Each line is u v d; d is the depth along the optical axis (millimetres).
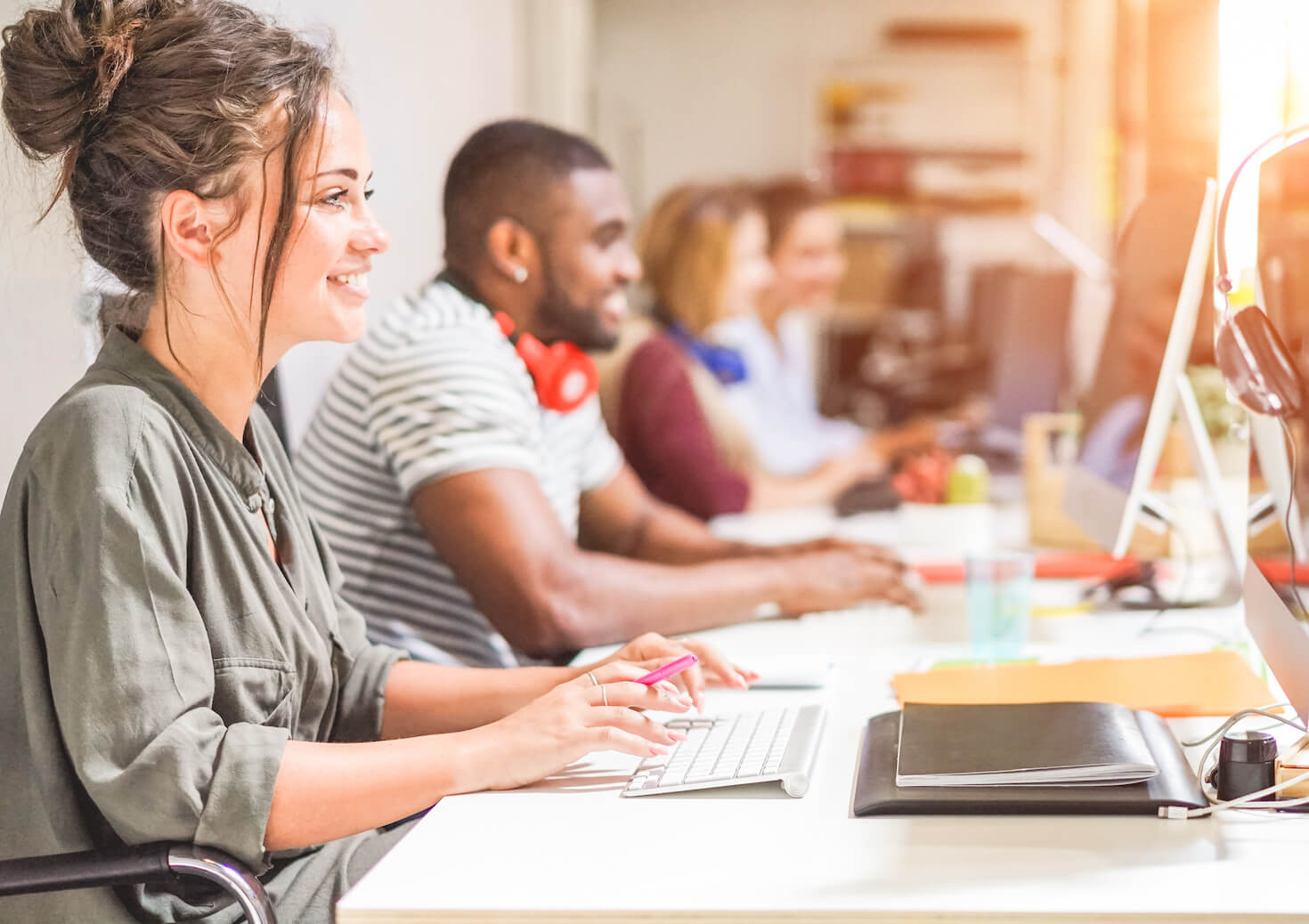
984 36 5230
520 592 1676
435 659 1794
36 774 1016
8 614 1024
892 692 1304
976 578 1436
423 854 847
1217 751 1031
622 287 2062
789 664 1409
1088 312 3932
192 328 1096
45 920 1005
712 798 964
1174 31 2516
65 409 1024
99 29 1040
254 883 910
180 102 1042
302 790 955
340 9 2314
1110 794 897
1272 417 1044
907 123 5316
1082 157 5016
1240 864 788
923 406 5184
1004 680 1288
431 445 1714
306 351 2217
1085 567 1907
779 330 3912
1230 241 1650
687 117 5355
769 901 747
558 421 1981
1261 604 1133
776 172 5367
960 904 735
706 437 2832
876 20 5270
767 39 5309
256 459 1189
